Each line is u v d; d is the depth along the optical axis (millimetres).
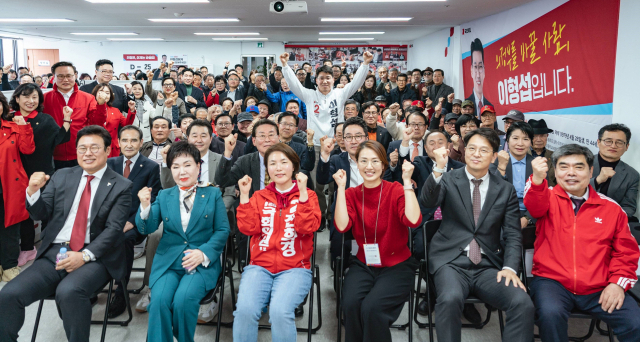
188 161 2225
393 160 3125
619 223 2043
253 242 2215
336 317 2531
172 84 5730
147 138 5121
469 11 6266
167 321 1964
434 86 7656
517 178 3113
